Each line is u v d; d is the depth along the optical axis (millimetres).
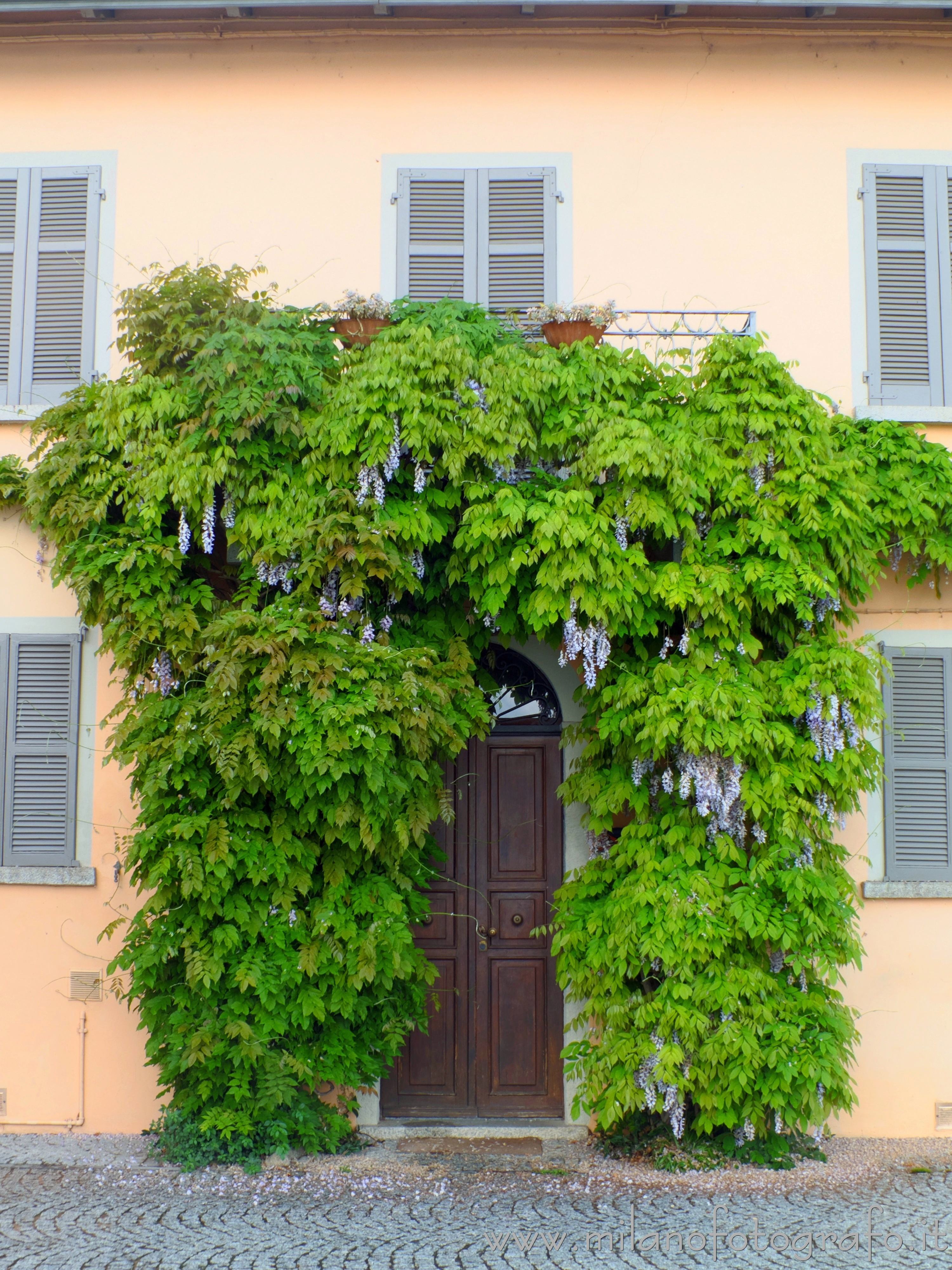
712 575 5363
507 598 5641
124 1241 4617
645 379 5715
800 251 6688
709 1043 5176
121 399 5508
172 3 6402
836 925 5363
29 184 6766
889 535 6137
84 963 6219
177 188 6738
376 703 5105
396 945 5309
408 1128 6117
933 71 6734
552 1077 6254
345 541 5230
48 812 6363
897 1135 6059
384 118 6750
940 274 6711
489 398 5414
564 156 6734
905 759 6375
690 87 6750
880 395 6609
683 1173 5418
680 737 5320
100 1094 6121
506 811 6422
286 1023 5457
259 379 5449
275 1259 4461
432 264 6707
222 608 5758
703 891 5293
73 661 6430
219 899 5285
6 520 6527
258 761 5035
